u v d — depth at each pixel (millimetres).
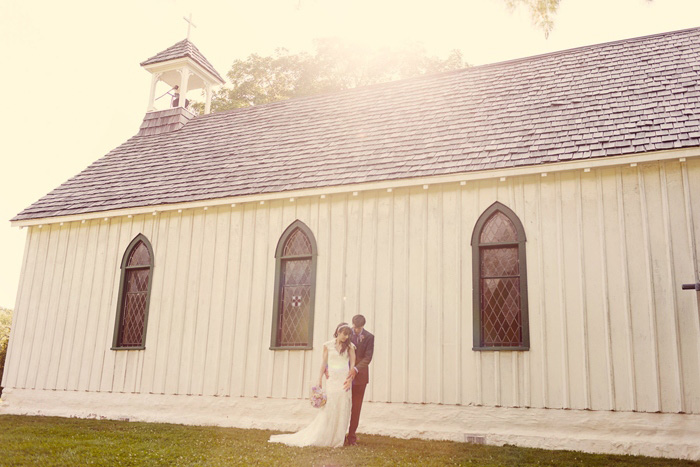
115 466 8094
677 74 12578
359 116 15930
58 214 15969
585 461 8953
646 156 10461
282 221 13617
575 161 10906
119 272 15141
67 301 15562
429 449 9781
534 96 13758
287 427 12359
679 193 10367
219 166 15758
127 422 13359
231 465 8070
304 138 15773
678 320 9906
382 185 12422
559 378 10430
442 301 11617
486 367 10984
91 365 14797
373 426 11555
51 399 15055
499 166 11461
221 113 19734
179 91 20953
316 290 12820
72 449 9211
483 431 10750
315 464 8117
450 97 15164
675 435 9562
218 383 13320
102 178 17344
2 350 24453
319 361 12430
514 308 11188
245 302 13531
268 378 12859
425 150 13023
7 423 12914
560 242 10945
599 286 10516
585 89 13273
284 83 34375
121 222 15500
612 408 9984
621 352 10141
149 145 18906
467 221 11773
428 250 11984
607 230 10688
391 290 12109
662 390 9773
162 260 14719
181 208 14570
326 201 13227
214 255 14164
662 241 10297
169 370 13906
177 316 14172
